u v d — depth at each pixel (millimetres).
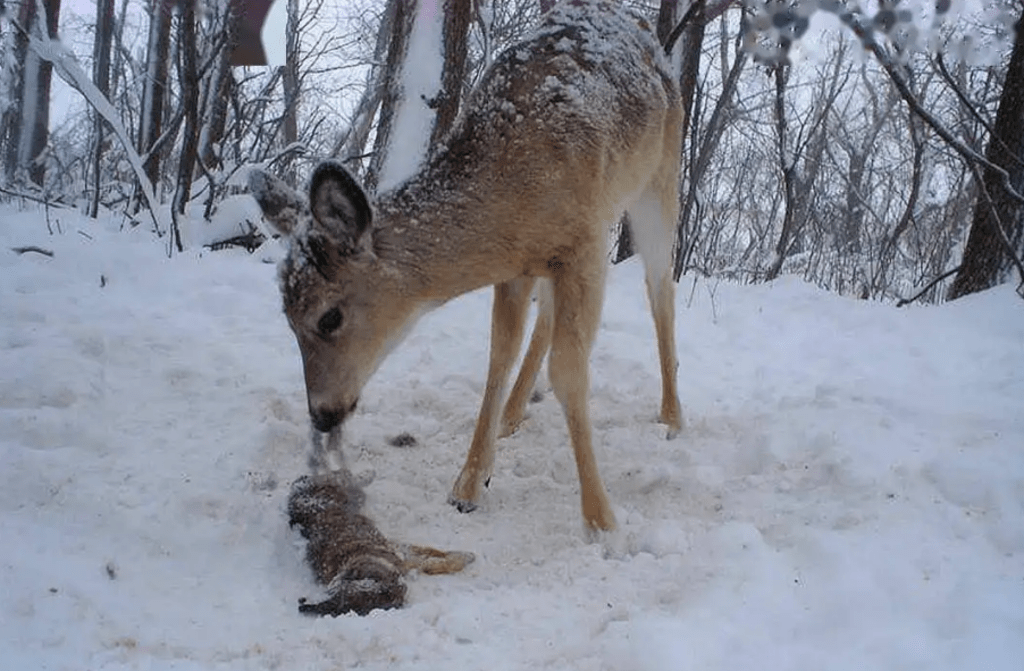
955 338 2426
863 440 1673
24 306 2258
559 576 1379
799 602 1226
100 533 1444
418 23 2984
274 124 4773
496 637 1200
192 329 2256
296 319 1519
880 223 4770
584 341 1575
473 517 1612
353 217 1447
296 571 1409
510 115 1548
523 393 1931
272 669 1128
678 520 1531
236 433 1759
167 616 1249
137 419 1796
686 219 3293
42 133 4898
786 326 2555
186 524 1493
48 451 1637
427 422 1922
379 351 1568
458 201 1529
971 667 1048
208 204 3211
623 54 1772
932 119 2303
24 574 1266
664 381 1931
